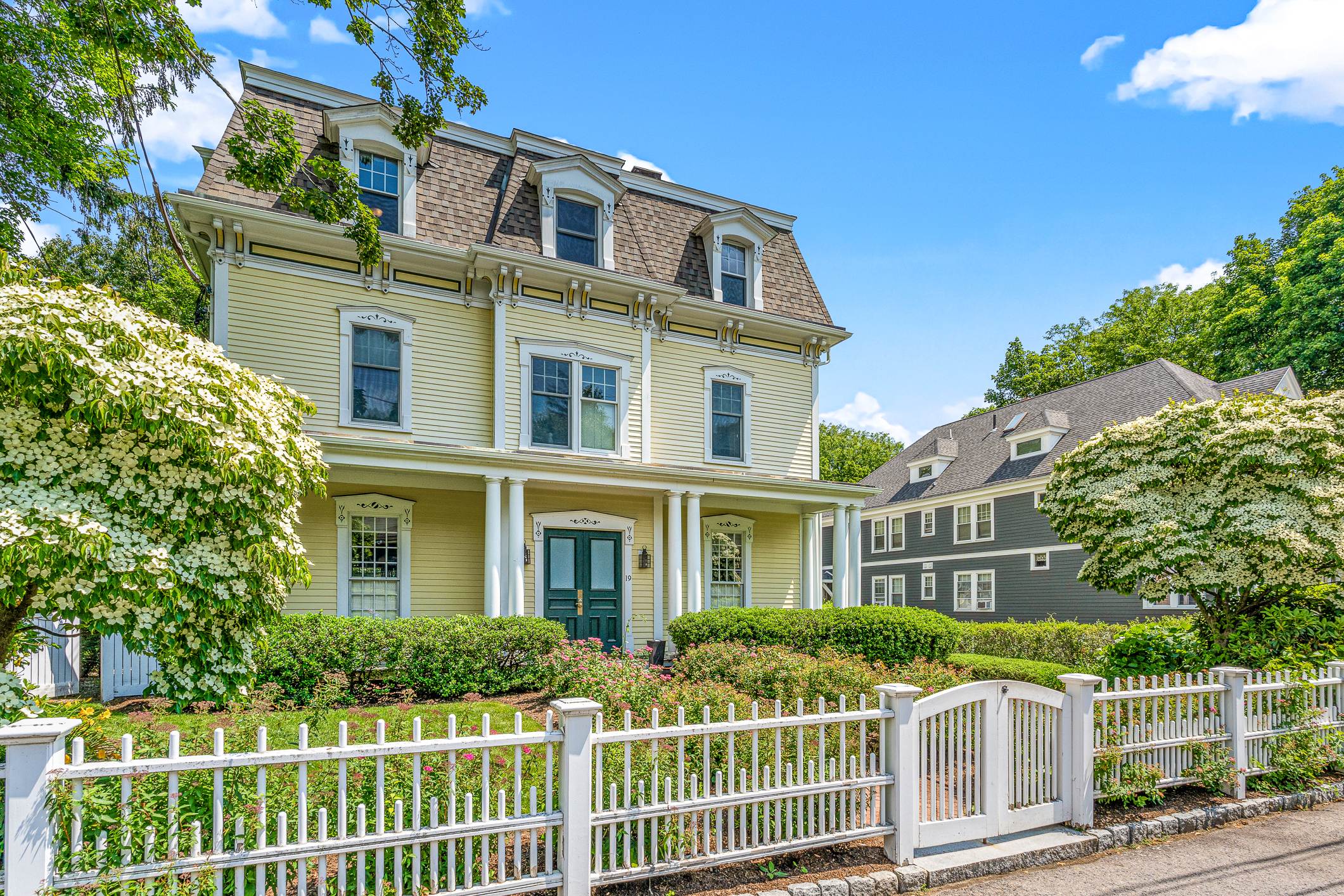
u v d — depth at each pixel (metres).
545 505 12.92
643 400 13.89
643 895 3.91
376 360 11.88
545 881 3.62
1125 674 7.89
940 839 4.61
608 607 13.30
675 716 5.87
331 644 8.46
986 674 10.65
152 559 3.85
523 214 13.20
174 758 3.02
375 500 11.53
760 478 13.35
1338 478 8.23
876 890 4.18
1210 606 9.15
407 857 3.68
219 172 10.84
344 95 12.38
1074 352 39.81
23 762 2.75
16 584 3.61
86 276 15.66
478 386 12.58
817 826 4.63
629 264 14.05
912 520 31.36
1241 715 6.08
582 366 13.30
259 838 3.13
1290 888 4.39
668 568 13.75
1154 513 8.78
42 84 11.52
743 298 15.63
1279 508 8.05
